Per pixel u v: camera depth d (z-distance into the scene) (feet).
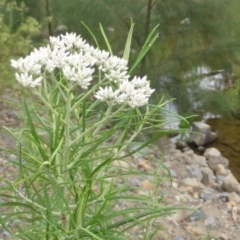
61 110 7.54
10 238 11.16
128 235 12.12
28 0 21.95
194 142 24.47
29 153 8.04
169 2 19.88
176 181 17.89
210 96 22.24
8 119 18.54
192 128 25.43
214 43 20.95
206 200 16.69
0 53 17.83
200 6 19.86
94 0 19.44
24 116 8.33
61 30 22.06
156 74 20.63
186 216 14.58
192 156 22.03
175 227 13.97
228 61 21.88
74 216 7.41
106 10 19.62
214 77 25.93
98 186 12.07
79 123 7.98
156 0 19.97
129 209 7.64
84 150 7.62
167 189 16.52
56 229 7.09
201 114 25.73
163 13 20.07
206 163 22.04
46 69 7.00
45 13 21.99
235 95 25.90
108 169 8.81
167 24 20.36
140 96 6.97
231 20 20.77
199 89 22.15
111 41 20.39
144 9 20.06
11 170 14.66
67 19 20.85
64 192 7.72
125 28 20.12
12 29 21.56
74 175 8.32
